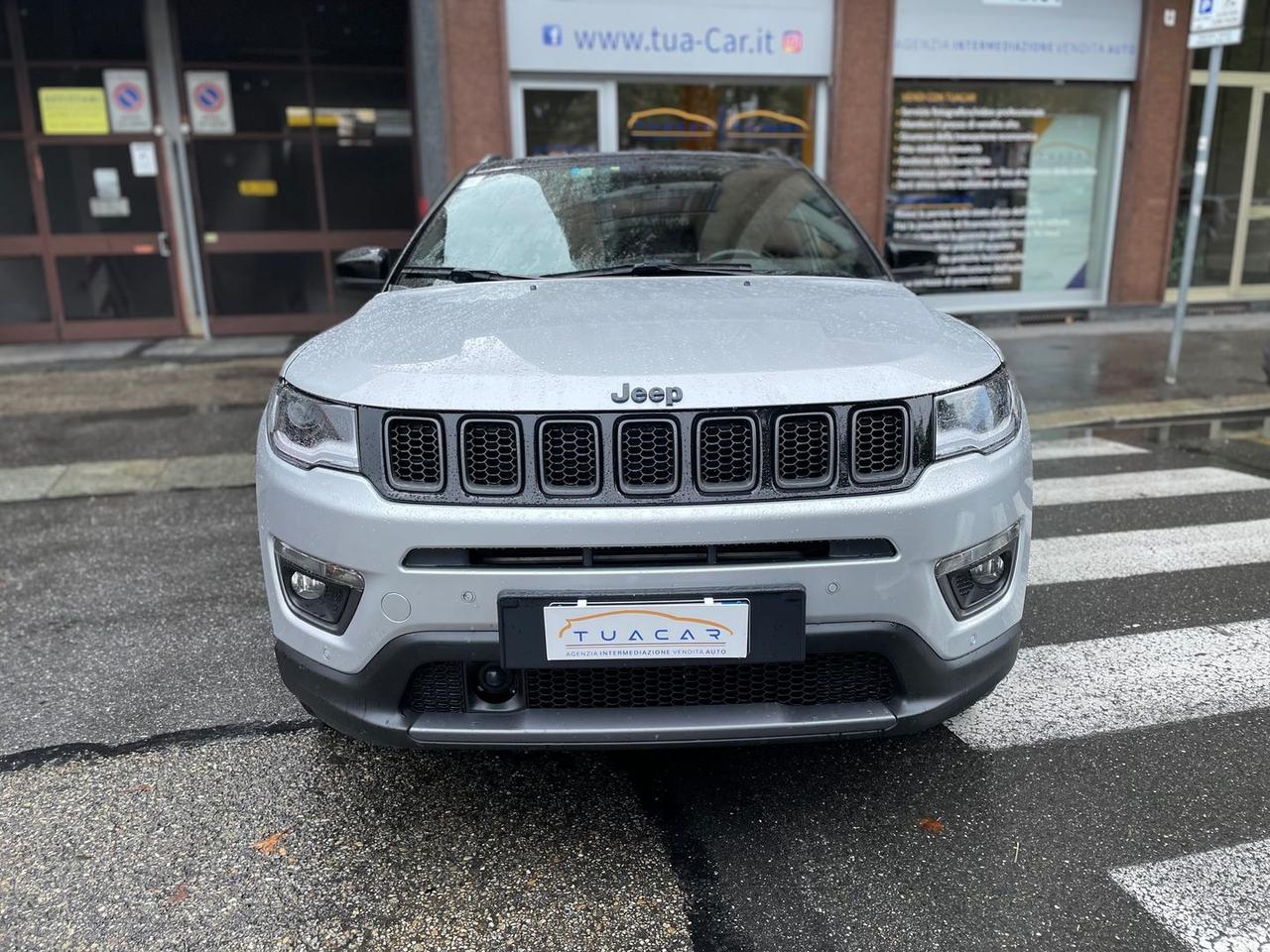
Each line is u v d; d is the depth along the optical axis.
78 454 6.69
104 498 5.88
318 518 2.38
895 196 11.05
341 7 10.64
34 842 2.66
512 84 9.75
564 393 2.28
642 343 2.51
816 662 2.42
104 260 10.83
